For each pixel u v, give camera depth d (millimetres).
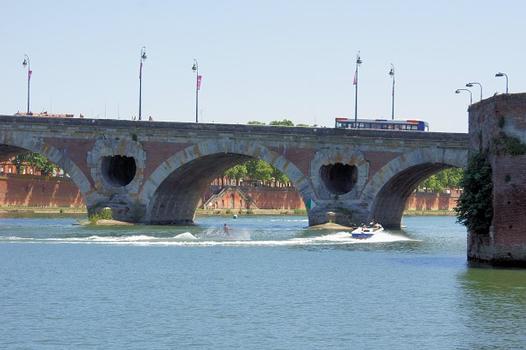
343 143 177500
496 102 96938
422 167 180625
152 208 188500
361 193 176875
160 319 74438
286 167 180375
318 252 132000
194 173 197000
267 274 103500
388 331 70125
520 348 64812
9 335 67875
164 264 113250
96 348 64062
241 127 181750
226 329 70688
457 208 104312
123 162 195000
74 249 131625
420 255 127688
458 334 69125
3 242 142625
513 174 96125
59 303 81938
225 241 151625
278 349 64188
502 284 91188
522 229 96438
